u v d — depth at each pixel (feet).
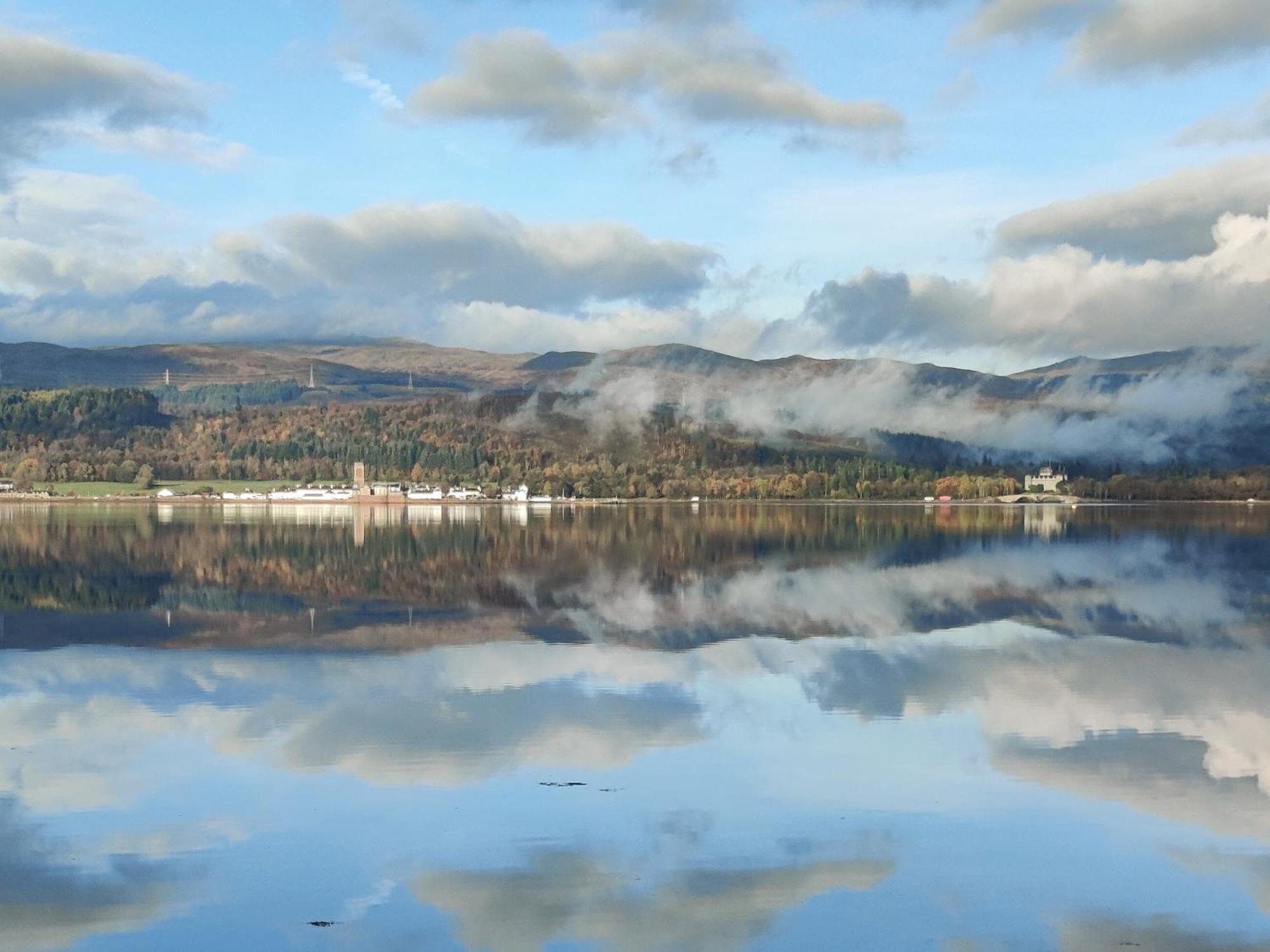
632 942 81.30
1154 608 255.91
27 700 151.94
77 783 114.73
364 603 263.49
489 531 624.18
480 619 234.17
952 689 160.45
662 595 282.36
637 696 154.92
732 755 124.67
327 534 577.43
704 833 101.14
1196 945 81.35
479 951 80.02
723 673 172.14
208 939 81.66
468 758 123.03
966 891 89.71
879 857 95.91
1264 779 117.29
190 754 125.08
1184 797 111.14
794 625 227.40
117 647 196.54
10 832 100.94
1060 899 88.38
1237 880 92.02
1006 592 292.20
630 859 95.09
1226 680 167.73
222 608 253.03
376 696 154.51
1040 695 156.04
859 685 162.61
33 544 476.13
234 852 96.63
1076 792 112.47
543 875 92.17
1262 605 261.03
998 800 110.11
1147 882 91.50
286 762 122.21
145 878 91.30
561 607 255.09
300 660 183.62
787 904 87.20
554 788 113.39
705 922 84.28
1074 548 470.39
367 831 101.24
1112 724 139.44
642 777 116.78
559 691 158.30
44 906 86.28
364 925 83.56
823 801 109.60
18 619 232.73
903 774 118.21
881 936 82.43
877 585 312.09
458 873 92.38
